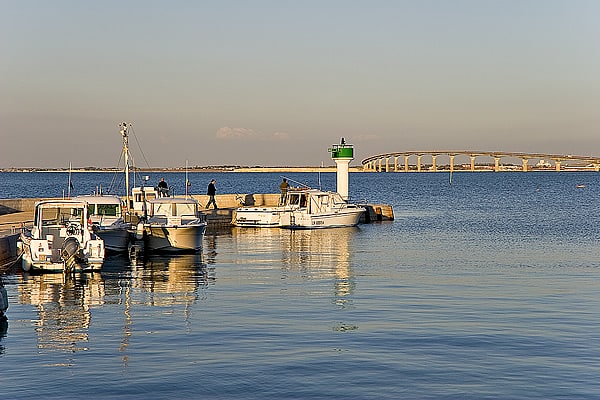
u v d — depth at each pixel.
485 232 50.84
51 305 23.70
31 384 15.53
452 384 15.55
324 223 52.72
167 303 23.95
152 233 36.78
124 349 18.16
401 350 18.02
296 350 18.02
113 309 23.00
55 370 16.47
